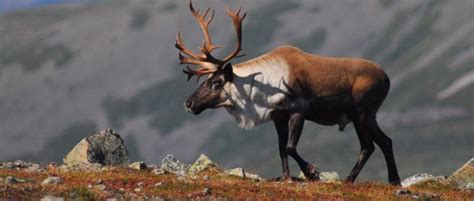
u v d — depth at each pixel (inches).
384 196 3339.1
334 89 3846.0
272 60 3841.0
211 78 3882.9
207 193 3149.6
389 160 3964.1
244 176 3914.9
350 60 3941.9
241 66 3878.0
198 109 3887.8
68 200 2883.9
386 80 3998.5
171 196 3095.5
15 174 3390.7
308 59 3858.3
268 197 3166.8
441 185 3818.9
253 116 3855.8
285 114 3821.4
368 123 3941.9
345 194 3373.5
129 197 3004.4
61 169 3730.3
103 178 3435.0
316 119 3909.9
